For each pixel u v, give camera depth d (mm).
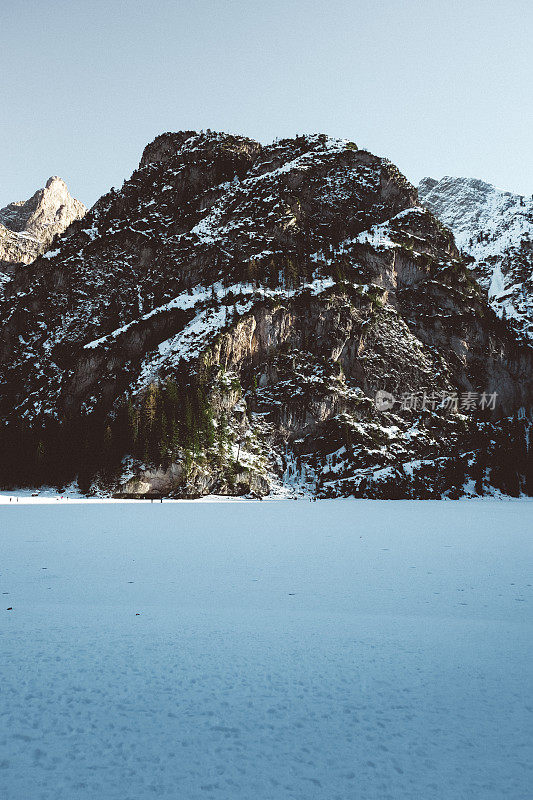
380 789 7441
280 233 176375
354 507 99312
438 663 12867
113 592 22812
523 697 10828
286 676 11656
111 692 10352
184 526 57312
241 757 8203
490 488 141375
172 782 7449
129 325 153250
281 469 133625
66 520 62188
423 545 43312
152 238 184375
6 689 10250
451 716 9883
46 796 6977
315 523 63906
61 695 10102
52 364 158125
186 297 161875
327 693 10773
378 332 160625
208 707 9906
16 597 21016
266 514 78062
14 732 8609
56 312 170500
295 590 24266
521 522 68562
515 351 179625
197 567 30656
